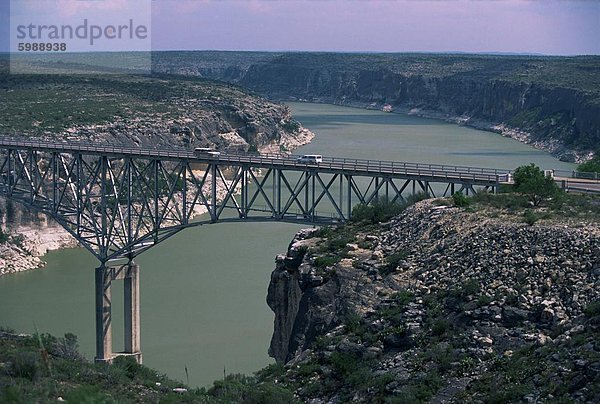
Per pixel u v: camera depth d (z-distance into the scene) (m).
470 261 80.81
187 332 109.94
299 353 82.62
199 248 149.75
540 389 64.75
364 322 79.12
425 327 75.81
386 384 70.50
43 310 120.25
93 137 197.88
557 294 74.19
